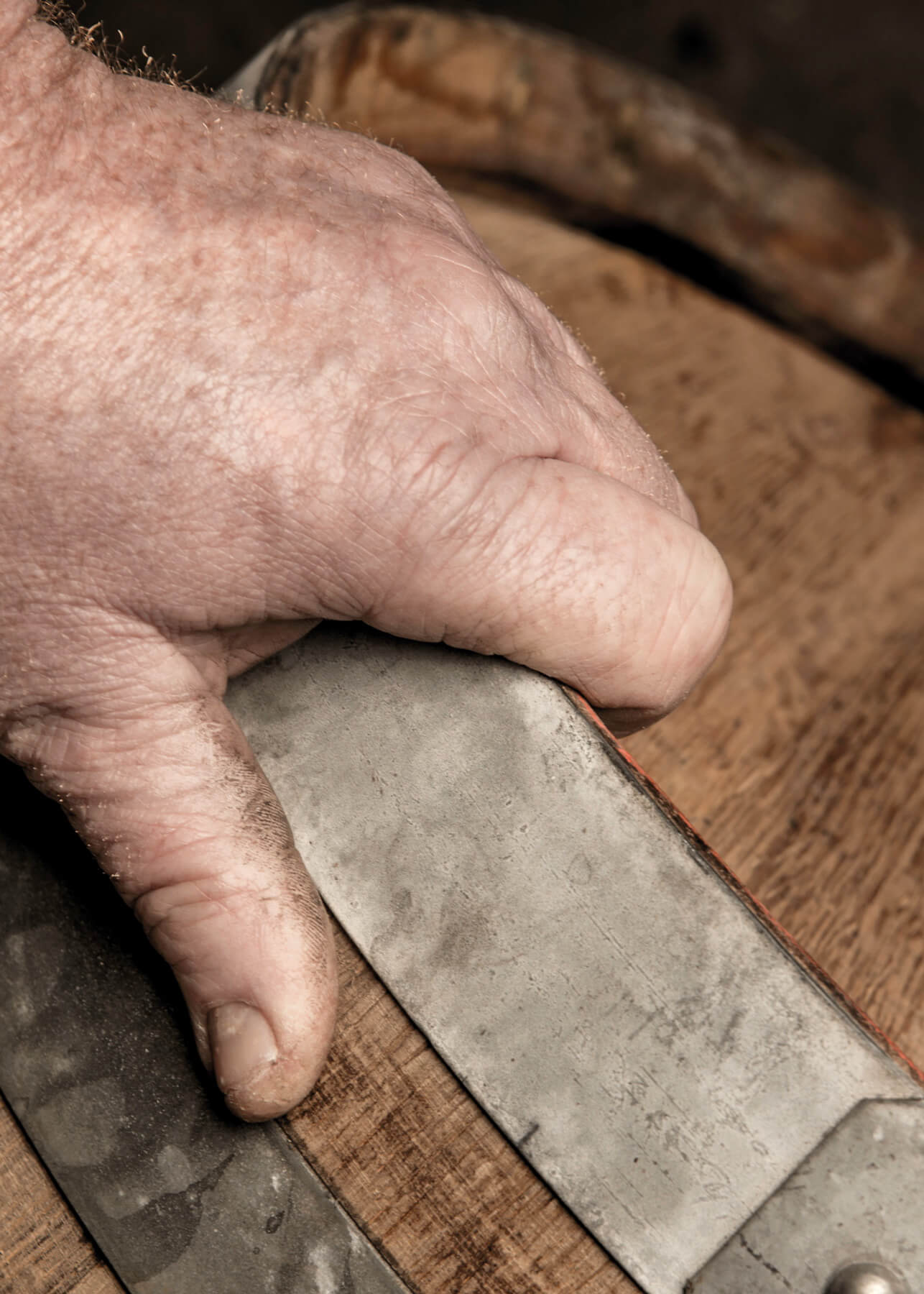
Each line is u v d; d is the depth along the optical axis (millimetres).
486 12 1647
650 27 1707
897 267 685
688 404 583
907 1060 390
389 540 396
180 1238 398
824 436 602
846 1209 385
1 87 396
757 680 502
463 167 678
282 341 396
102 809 401
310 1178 399
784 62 1728
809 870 465
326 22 547
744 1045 392
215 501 393
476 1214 396
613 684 411
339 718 412
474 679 409
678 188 690
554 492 403
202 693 405
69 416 389
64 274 391
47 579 396
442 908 404
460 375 407
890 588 538
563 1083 396
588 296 624
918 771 491
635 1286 392
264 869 397
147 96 412
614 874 399
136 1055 407
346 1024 405
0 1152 407
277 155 419
